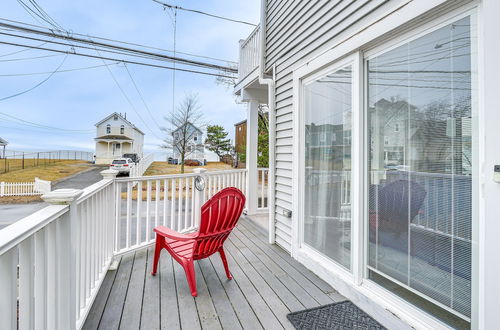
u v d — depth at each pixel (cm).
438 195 159
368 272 214
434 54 164
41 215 121
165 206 351
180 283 246
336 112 251
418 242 172
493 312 128
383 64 202
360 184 218
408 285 179
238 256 318
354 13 226
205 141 2127
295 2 324
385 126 199
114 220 293
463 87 148
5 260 93
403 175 183
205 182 433
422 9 162
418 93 173
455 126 151
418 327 167
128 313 197
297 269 282
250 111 546
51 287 133
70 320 146
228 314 199
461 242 147
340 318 195
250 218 504
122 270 271
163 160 2647
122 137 2845
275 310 205
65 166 2233
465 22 147
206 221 225
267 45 404
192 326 184
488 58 132
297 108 313
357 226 218
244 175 551
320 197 274
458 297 149
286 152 344
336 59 248
